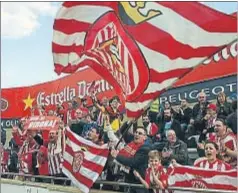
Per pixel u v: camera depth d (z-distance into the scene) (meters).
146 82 4.97
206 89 4.52
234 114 4.27
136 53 5.01
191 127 4.63
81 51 5.48
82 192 5.80
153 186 4.96
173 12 4.77
